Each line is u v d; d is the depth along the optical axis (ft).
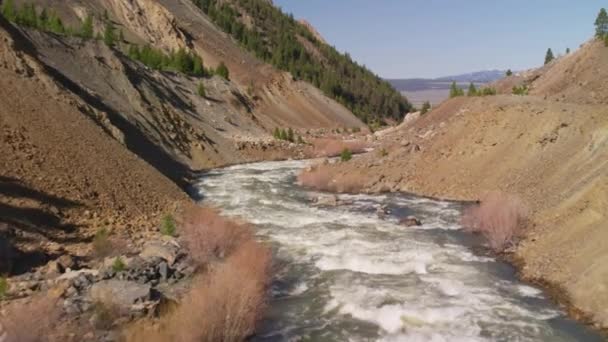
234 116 260.83
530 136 117.80
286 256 73.20
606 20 249.55
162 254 60.95
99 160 92.63
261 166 187.21
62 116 101.40
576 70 224.33
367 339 48.91
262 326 51.37
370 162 146.10
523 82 281.74
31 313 43.09
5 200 65.26
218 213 94.68
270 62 455.63
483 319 52.60
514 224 79.15
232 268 57.06
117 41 284.82
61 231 66.18
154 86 212.84
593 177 81.15
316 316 53.98
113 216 76.23
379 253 74.59
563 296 57.00
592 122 105.81
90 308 46.29
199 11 481.05
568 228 69.77
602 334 48.52
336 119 376.68
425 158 136.77
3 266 52.37
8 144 78.13
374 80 583.58
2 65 106.93
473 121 138.21
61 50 163.94
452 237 83.82
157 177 105.50
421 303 56.75
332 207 109.40
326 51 586.86
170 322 44.96
